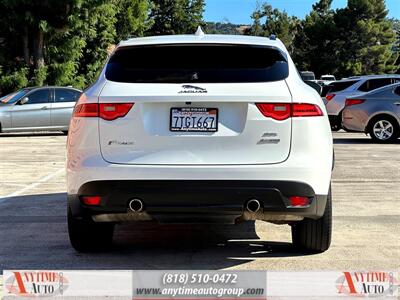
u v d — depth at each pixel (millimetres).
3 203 7555
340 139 16250
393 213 6836
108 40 31203
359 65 66125
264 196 4293
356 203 7395
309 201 4383
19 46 26781
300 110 4359
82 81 28531
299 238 5070
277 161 4324
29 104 16953
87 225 4926
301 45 75500
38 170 10484
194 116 4336
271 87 4391
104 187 4352
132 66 4648
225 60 4637
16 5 24562
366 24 65812
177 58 4656
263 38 5023
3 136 17500
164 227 6297
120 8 37250
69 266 4852
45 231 6066
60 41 26734
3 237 5816
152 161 4332
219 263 4926
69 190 4562
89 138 4410
